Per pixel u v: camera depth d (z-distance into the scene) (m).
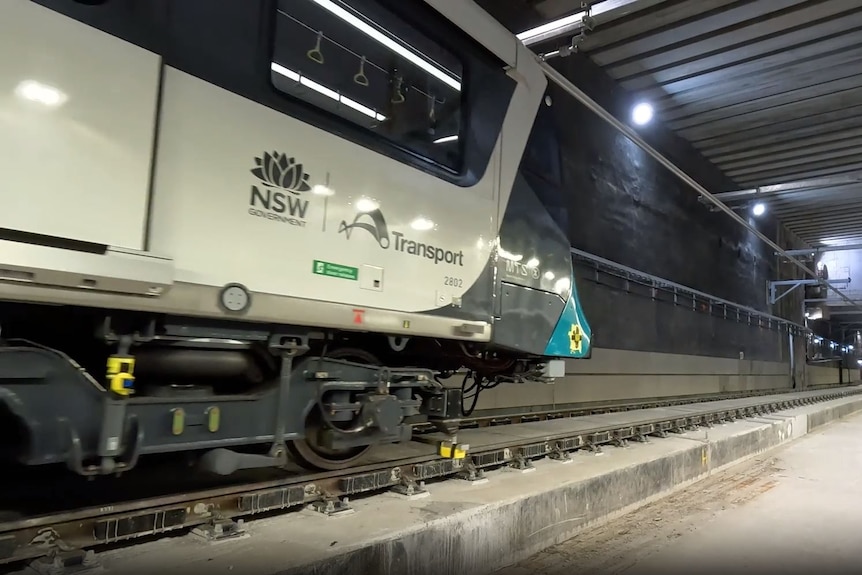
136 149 2.26
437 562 3.16
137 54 2.29
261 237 2.67
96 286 2.12
